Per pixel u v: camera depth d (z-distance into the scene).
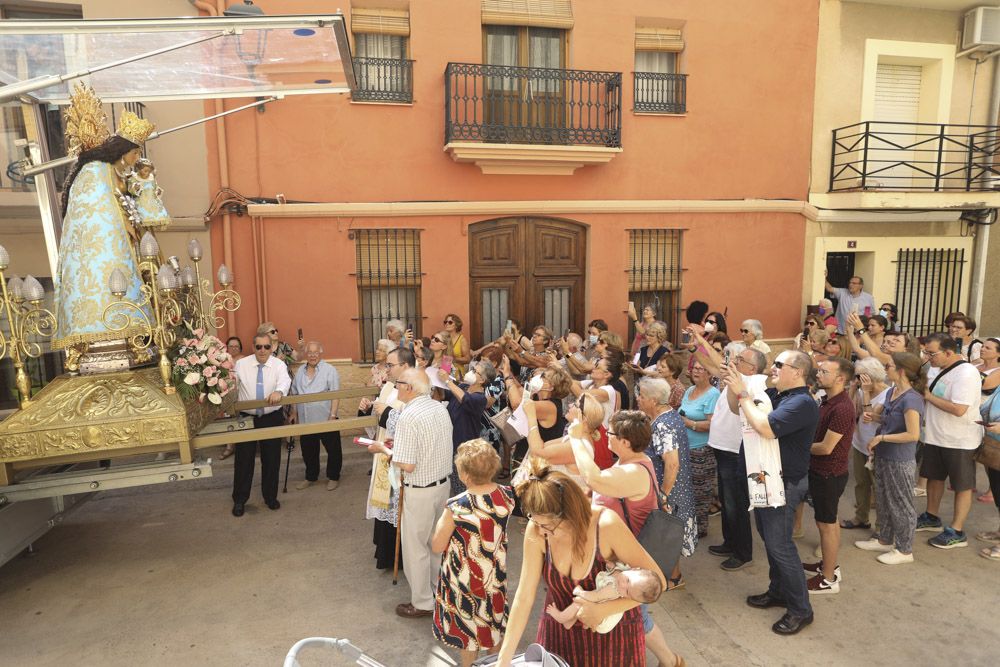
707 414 5.25
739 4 9.04
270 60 5.11
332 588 4.66
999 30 9.58
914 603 4.40
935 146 10.07
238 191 7.73
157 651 3.91
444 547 3.48
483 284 8.70
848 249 9.87
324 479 6.97
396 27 8.02
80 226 4.30
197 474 4.36
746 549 4.91
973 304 10.35
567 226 8.93
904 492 4.91
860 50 9.55
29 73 5.04
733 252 9.45
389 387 4.73
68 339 4.17
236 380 5.61
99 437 4.12
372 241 8.23
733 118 9.22
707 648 3.93
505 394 6.11
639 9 8.70
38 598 4.53
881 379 5.41
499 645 3.53
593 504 3.33
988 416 5.21
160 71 5.31
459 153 7.96
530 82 8.52
